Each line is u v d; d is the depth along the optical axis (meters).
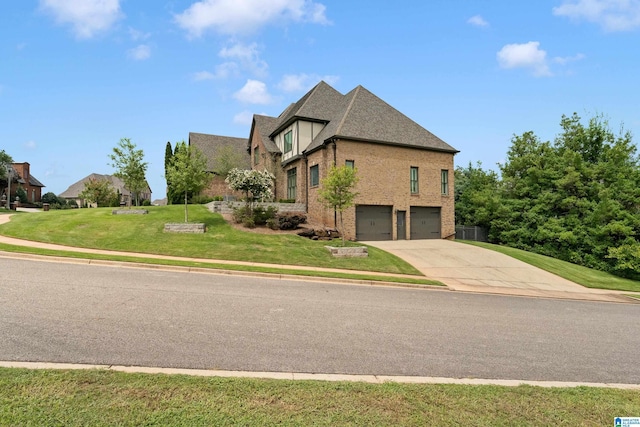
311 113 26.81
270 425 3.12
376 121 25.59
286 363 4.76
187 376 3.99
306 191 25.73
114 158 22.78
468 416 3.56
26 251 12.49
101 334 5.32
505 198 31.77
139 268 11.65
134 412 3.16
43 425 2.90
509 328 7.63
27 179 54.56
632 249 21.69
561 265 20.41
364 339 6.07
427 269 16.14
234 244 17.05
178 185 19.67
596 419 3.69
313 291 10.11
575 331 7.84
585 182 26.94
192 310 7.05
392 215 24.47
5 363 4.08
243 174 20.89
